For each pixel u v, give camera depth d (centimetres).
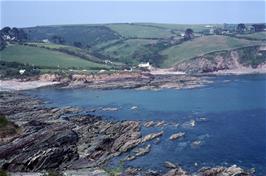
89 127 14200
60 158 10869
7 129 11975
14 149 10812
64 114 17638
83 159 11175
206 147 12231
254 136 13362
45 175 9556
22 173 9938
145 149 11919
